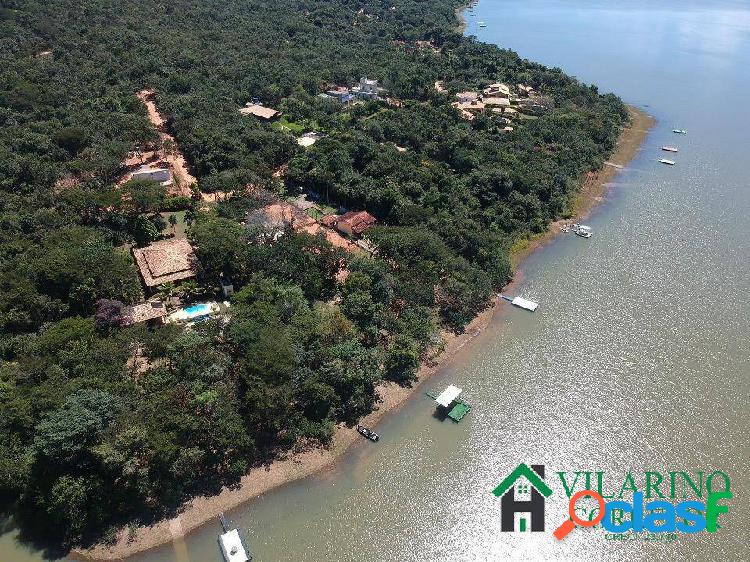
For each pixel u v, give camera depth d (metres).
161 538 59.03
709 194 136.00
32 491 57.56
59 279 81.75
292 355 69.94
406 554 58.78
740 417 73.69
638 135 172.12
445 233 105.62
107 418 59.28
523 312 95.19
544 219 123.38
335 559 58.09
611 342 87.69
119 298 84.88
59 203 104.50
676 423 73.00
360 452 69.38
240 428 64.06
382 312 84.44
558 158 141.12
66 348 71.38
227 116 147.38
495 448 70.06
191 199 117.94
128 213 104.50
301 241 95.44
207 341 72.25
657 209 129.88
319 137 144.88
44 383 65.38
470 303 93.62
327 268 94.44
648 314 94.12
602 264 109.12
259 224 101.56
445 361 83.94
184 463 60.78
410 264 96.56
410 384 79.38
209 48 194.88
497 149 138.00
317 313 81.81
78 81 155.88
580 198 135.25
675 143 166.12
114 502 59.47
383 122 151.38
